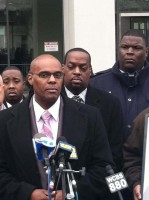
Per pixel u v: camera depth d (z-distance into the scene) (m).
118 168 5.15
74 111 4.50
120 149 5.23
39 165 4.31
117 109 5.36
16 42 14.49
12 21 14.42
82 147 4.39
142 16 13.77
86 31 13.36
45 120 4.43
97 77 5.91
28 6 14.47
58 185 4.07
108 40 13.41
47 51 14.60
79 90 5.40
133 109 5.66
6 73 6.82
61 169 3.78
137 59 5.67
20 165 4.32
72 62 5.34
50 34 14.59
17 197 4.23
